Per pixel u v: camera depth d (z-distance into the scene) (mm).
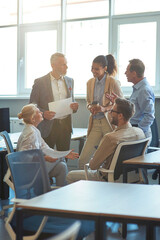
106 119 4105
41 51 7043
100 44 6531
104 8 6453
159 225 1540
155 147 4422
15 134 5246
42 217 2363
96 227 1604
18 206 1745
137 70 4148
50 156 3322
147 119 4047
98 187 2123
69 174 3490
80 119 6559
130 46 6270
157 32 6039
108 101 4152
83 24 6648
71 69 6770
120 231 2926
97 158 3107
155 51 6086
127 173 3018
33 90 4383
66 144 4398
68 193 1981
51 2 6879
